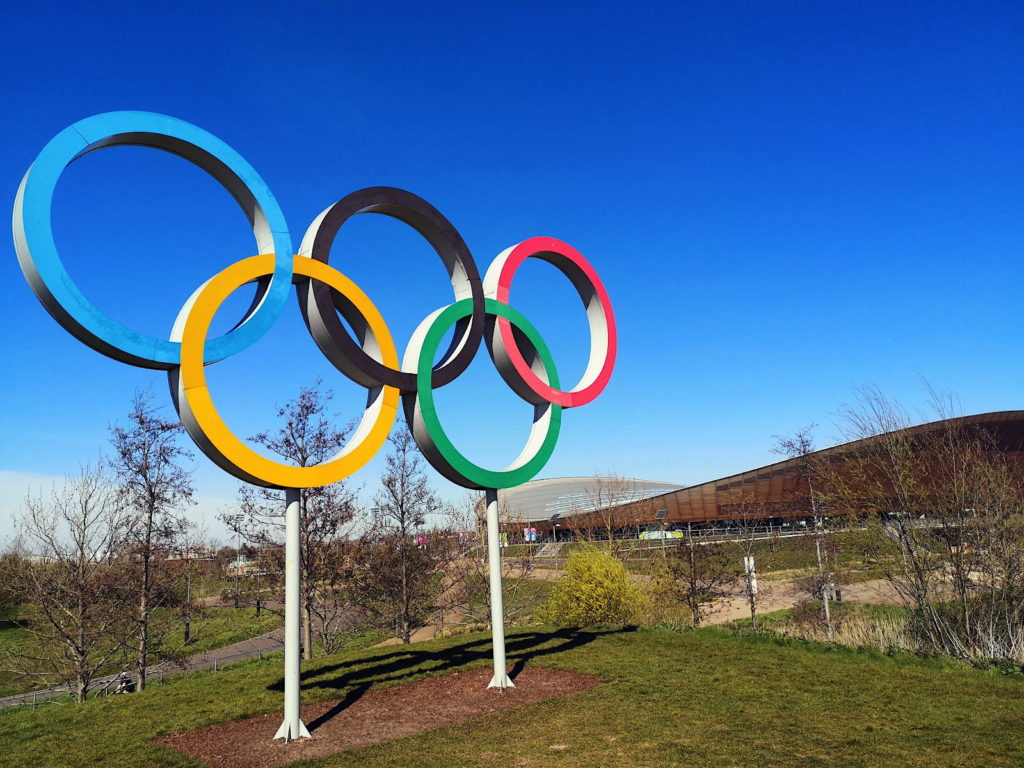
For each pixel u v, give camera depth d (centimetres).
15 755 813
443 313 987
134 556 1911
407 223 1027
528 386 1083
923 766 637
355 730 844
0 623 3325
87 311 682
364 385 927
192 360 748
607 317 1227
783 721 802
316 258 875
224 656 2823
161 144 774
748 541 2645
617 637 1421
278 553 1916
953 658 1080
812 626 1734
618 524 3622
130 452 1925
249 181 820
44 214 667
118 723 941
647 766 663
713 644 1299
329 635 2183
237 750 788
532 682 1058
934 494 1349
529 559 2602
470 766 690
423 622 2331
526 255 1134
